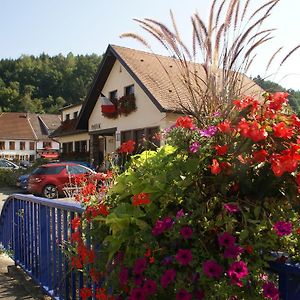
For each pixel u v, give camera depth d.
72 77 94.50
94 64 93.50
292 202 1.80
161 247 1.87
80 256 2.59
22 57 102.06
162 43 3.72
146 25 3.67
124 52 22.70
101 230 2.32
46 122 64.75
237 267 1.64
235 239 1.74
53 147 62.69
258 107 1.96
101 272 2.29
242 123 1.80
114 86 23.61
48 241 3.95
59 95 95.38
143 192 2.07
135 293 1.81
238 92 3.21
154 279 1.83
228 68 3.45
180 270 1.78
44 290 4.00
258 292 1.71
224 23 3.50
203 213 1.84
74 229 3.01
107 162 3.33
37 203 4.26
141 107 20.97
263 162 1.78
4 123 62.16
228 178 1.89
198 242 1.80
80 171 16.67
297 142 1.73
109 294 2.16
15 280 4.64
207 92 3.20
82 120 27.22
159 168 2.16
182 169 2.01
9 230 5.49
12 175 22.48
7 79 98.62
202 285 1.74
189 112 3.16
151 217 2.05
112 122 23.75
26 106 90.44
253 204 1.83
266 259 1.74
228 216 1.79
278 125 1.78
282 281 1.71
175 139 2.09
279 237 1.74
